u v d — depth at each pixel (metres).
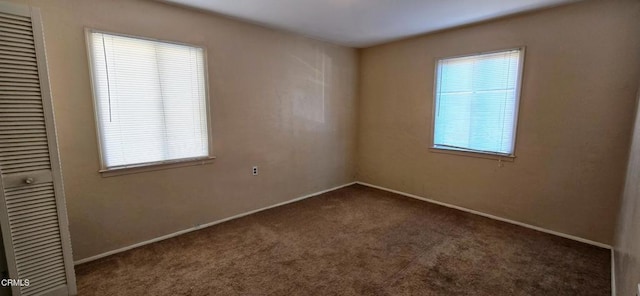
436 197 4.04
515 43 3.11
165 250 2.70
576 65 2.77
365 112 4.82
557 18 2.82
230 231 3.13
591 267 2.40
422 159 4.14
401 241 2.90
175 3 2.73
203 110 3.11
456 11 2.93
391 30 3.65
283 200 4.03
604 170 2.71
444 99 3.82
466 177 3.70
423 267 2.42
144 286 2.16
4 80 1.66
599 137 2.71
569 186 2.92
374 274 2.32
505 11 2.95
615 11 2.53
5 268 1.79
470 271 2.36
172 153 2.95
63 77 2.28
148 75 2.71
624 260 1.85
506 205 3.38
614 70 2.58
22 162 1.76
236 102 3.36
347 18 3.16
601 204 2.75
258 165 3.68
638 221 1.46
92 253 2.54
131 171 2.69
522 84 3.11
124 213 2.69
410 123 4.22
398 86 4.30
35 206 1.84
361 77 4.80
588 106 2.74
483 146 3.52
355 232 3.10
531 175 3.15
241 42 3.31
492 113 3.39
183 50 2.90
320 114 4.34
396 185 4.52
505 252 2.66
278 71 3.73
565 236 2.97
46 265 1.91
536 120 3.06
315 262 2.50
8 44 1.65
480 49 3.39
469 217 3.52
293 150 4.06
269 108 3.70
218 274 2.32
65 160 2.35
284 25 3.44
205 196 3.23
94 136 2.46
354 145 4.96
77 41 2.31
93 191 2.50
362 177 5.00
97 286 2.15
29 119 1.76
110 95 2.51
